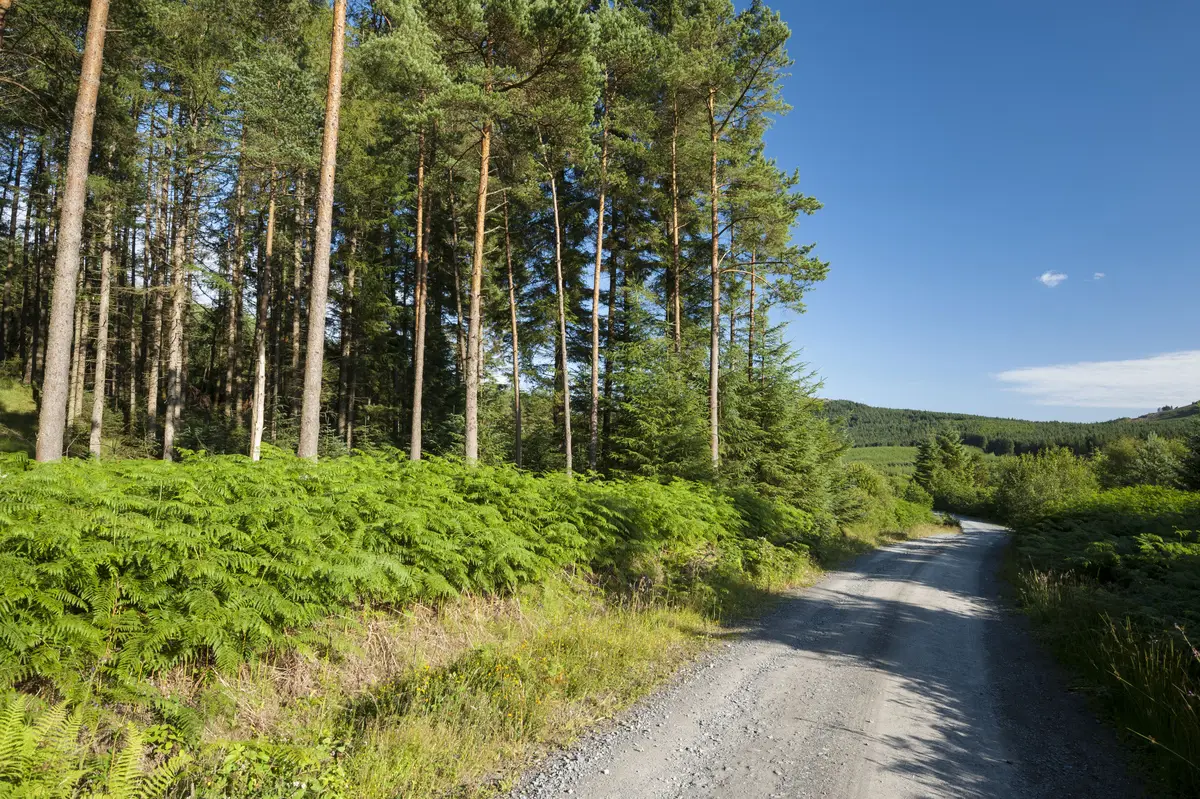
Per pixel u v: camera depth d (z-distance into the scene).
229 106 18.06
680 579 10.70
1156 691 5.30
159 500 5.94
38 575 4.53
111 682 4.48
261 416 18.23
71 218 9.66
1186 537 11.95
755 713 5.41
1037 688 6.39
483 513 8.85
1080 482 40.47
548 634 6.96
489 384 26.73
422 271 20.09
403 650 6.15
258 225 21.28
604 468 21.83
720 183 20.55
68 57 13.84
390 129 21.77
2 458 6.21
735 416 21.36
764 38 17.91
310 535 6.04
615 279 25.64
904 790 4.04
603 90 19.56
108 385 29.95
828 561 17.16
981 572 16.55
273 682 5.25
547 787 3.99
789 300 26.38
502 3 13.80
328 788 3.55
